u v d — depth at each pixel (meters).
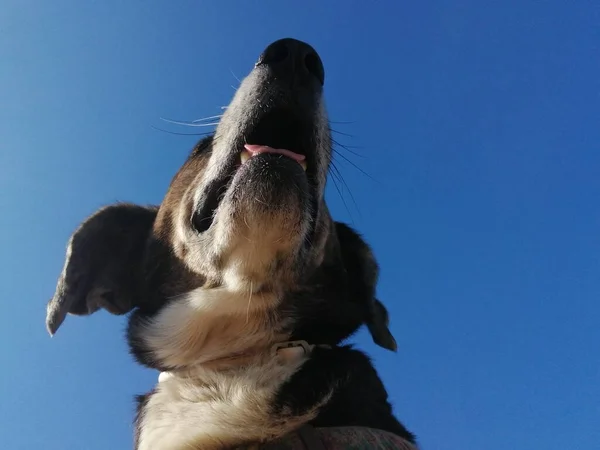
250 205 0.31
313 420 0.30
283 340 0.35
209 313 0.35
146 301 0.39
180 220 0.38
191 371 0.34
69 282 0.42
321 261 0.37
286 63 0.34
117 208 0.44
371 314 0.43
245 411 0.29
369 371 0.33
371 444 0.27
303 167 0.34
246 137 0.34
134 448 0.35
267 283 0.34
